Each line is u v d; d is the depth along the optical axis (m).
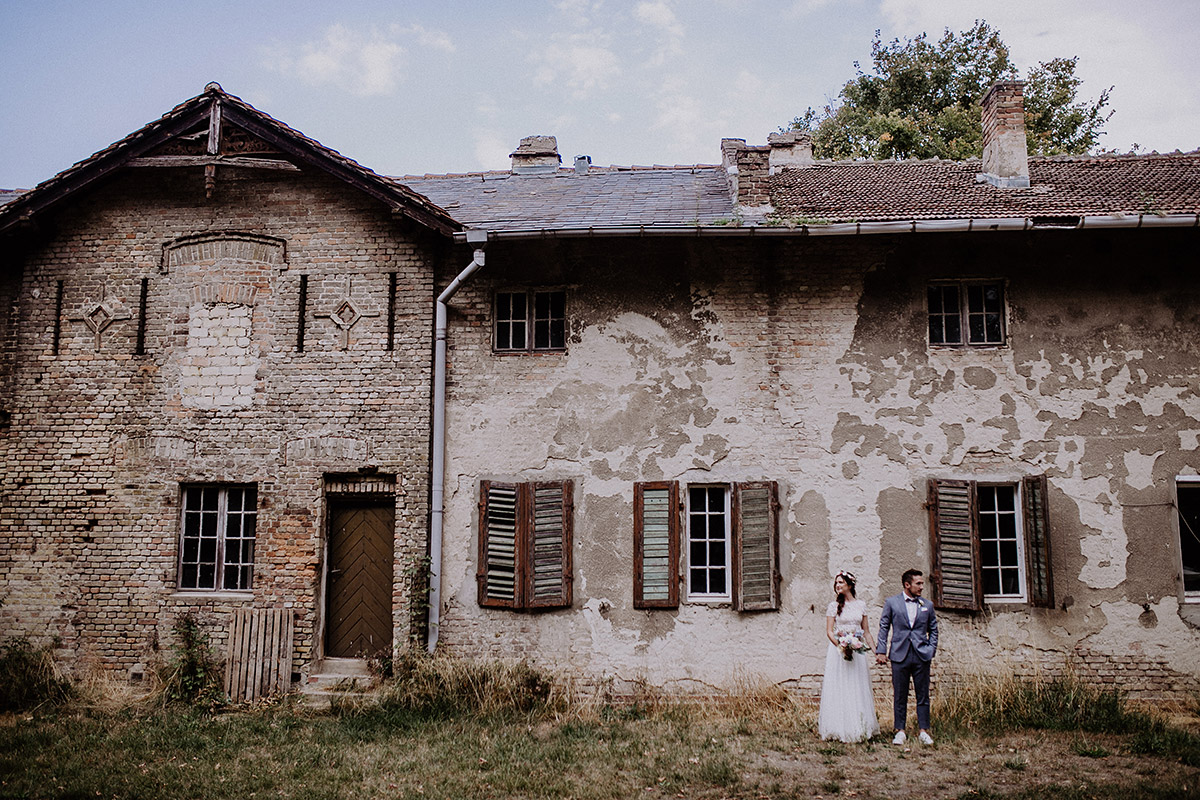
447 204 11.59
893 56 24.50
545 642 9.70
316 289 10.49
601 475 9.97
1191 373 9.78
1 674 9.58
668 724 8.59
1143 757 7.34
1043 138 21.52
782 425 9.91
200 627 9.99
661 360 10.11
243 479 10.21
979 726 8.32
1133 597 9.44
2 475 10.41
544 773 7.01
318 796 6.48
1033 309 9.95
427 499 10.02
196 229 10.67
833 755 7.48
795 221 9.55
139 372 10.48
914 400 9.87
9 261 10.85
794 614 9.59
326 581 10.19
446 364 10.27
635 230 9.48
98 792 6.56
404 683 9.10
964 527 9.55
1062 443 9.72
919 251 10.09
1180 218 9.13
